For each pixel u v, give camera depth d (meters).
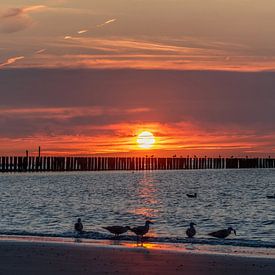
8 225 38.06
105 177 141.62
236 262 21.39
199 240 28.81
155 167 173.38
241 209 56.41
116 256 22.42
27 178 129.38
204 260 21.77
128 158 167.25
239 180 129.50
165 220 43.69
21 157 145.38
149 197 75.25
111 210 53.38
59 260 21.31
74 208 54.84
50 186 101.00
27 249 23.86
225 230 30.23
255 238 32.38
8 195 75.75
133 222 42.16
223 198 73.81
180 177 145.38
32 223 39.56
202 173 172.38
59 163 153.25
